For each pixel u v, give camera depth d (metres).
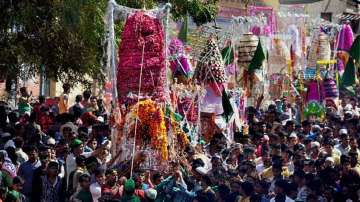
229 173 14.41
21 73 20.16
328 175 14.78
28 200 14.03
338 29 25.12
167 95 15.69
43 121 18.45
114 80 15.55
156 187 13.84
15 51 18.94
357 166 15.53
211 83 18.48
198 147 16.50
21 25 19.08
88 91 19.80
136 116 15.05
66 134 15.91
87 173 13.71
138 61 15.40
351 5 37.69
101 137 16.28
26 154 15.14
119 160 15.16
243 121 20.59
